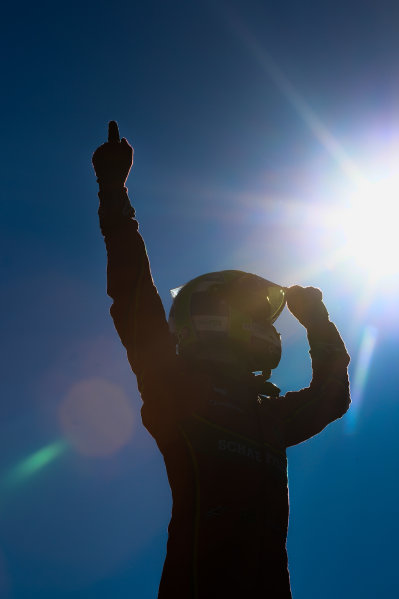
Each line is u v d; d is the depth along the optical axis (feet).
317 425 8.35
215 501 6.81
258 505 7.00
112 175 8.14
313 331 9.21
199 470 6.89
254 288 8.25
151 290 7.57
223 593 6.49
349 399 8.89
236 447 7.11
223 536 6.68
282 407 8.23
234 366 7.80
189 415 7.12
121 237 7.78
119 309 7.47
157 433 7.18
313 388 8.59
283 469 7.56
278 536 7.13
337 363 8.86
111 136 8.45
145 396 7.29
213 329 7.88
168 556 6.76
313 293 9.57
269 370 8.24
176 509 6.91
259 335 8.07
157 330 7.39
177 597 6.49
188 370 7.39
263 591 6.70
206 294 8.05
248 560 6.72
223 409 7.29
